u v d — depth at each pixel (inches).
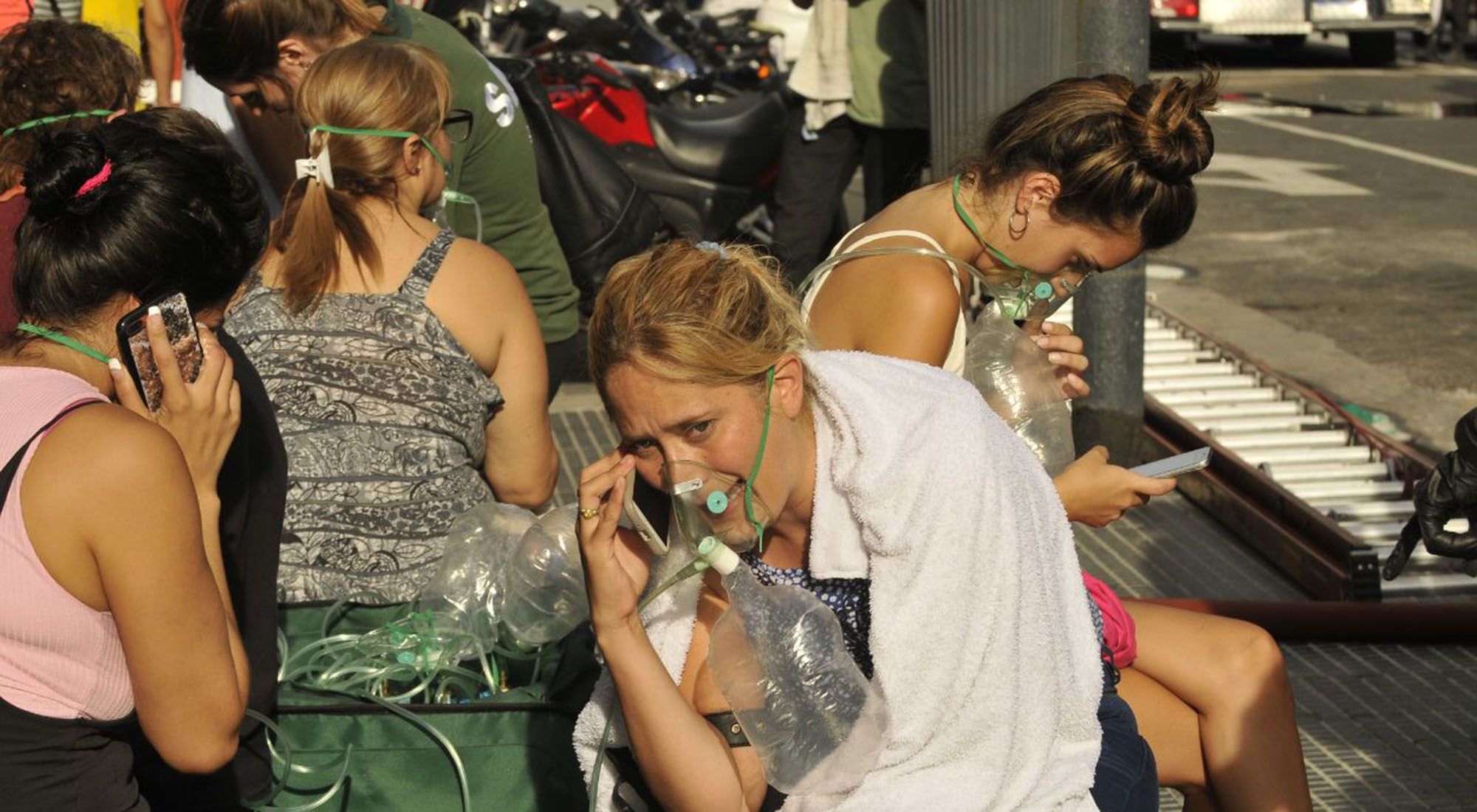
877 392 160.1
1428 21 1040.8
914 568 156.6
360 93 216.1
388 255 216.5
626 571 160.6
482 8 674.8
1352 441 398.9
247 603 182.7
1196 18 1023.6
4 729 148.9
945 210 212.2
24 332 155.7
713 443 150.3
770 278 155.9
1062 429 219.0
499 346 224.2
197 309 162.9
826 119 472.7
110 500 144.3
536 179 299.7
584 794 190.1
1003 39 339.6
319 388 211.9
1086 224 204.5
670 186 531.5
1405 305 555.5
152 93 456.8
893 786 160.6
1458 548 210.5
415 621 203.8
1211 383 434.6
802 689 154.7
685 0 965.2
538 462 236.4
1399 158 807.7
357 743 190.9
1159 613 208.8
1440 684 298.0
